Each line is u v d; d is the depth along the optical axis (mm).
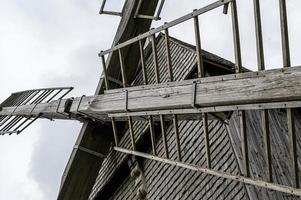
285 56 4711
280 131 9703
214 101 5449
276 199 7297
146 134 10062
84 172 9984
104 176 11242
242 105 5172
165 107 6312
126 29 9641
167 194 9273
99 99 8414
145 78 7098
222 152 8430
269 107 4867
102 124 9898
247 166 5359
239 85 5164
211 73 10688
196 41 5902
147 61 12430
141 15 9445
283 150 9023
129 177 10797
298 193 4703
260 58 4996
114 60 9633
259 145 8422
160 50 12234
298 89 4512
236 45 5332
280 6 4750
